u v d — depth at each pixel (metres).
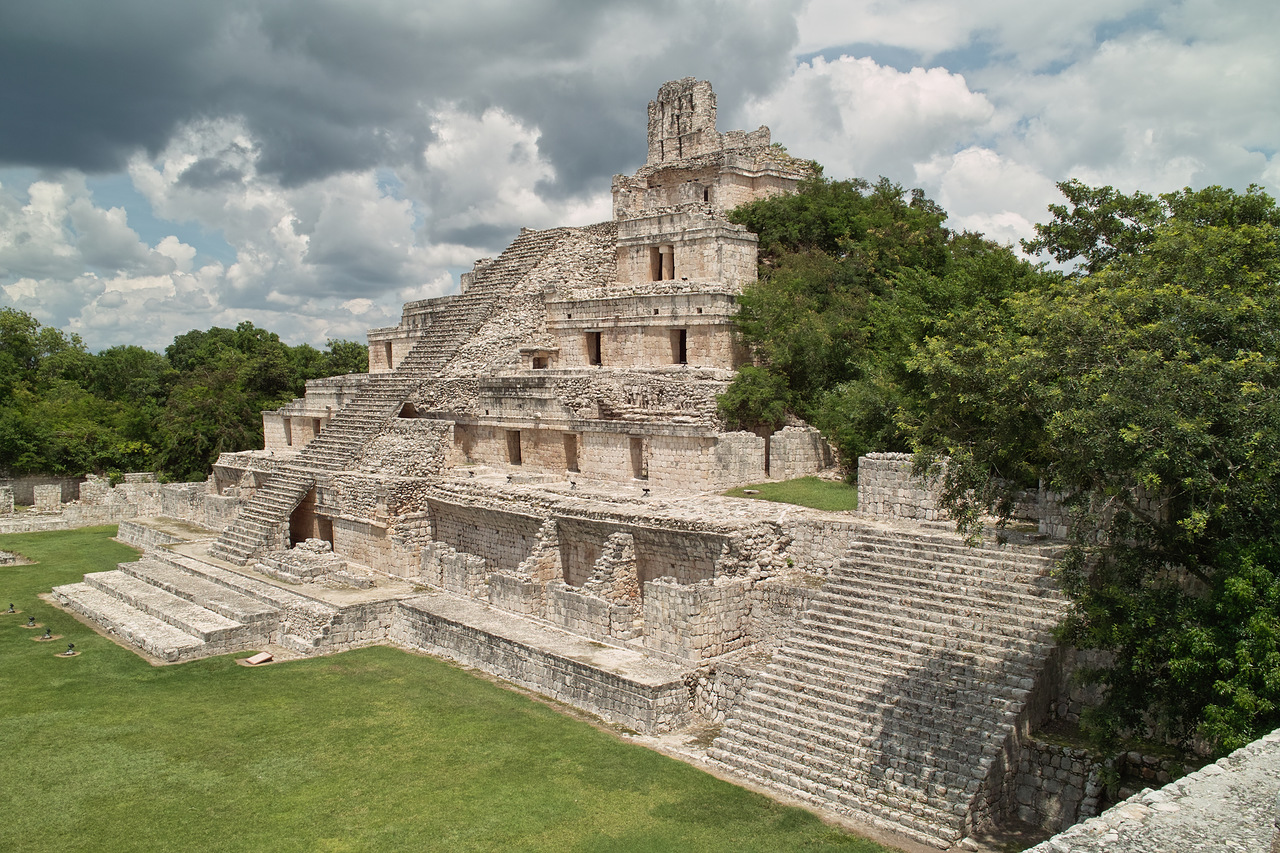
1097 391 17.50
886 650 22.95
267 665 31.92
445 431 44.97
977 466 19.62
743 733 23.09
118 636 35.66
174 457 74.25
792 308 43.47
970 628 22.50
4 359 92.94
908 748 20.31
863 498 29.38
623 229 53.78
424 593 37.50
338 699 28.27
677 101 59.03
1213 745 17.00
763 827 19.52
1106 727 17.75
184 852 19.19
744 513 31.17
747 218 52.97
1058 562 22.45
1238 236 20.25
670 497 35.56
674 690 25.50
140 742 24.98
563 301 51.94
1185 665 16.52
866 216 50.69
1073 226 30.14
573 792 21.52
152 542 52.53
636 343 47.97
